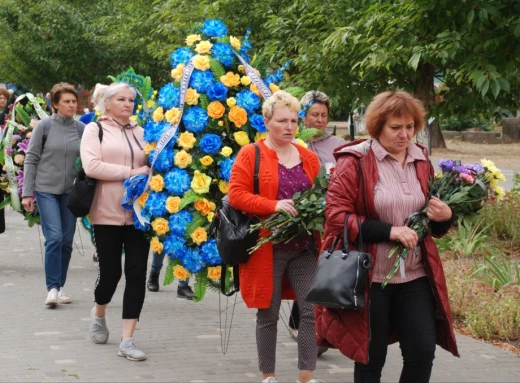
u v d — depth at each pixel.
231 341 7.86
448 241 11.11
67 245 9.33
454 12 10.02
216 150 6.89
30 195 9.20
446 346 5.23
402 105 5.12
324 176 5.87
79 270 11.31
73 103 9.24
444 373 6.89
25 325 8.26
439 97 13.75
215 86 6.90
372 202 5.12
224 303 9.47
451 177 5.30
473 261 10.80
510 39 10.08
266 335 6.17
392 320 5.30
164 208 6.93
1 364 6.94
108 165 7.14
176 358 7.23
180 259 7.00
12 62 25.52
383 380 6.78
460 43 9.98
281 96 6.16
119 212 7.18
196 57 6.96
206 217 6.90
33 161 9.18
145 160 7.41
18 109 10.74
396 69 12.88
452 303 8.73
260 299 6.02
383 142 5.23
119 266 7.38
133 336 7.96
